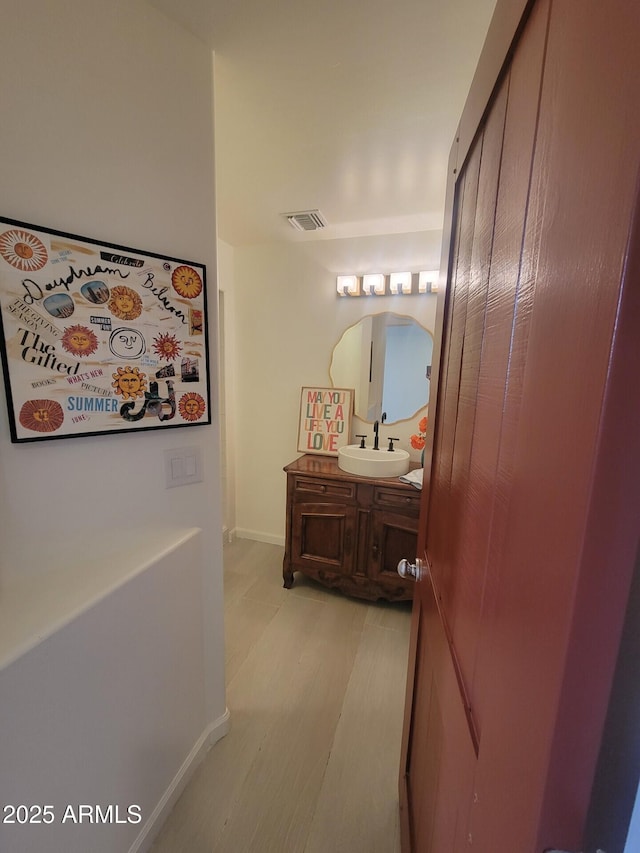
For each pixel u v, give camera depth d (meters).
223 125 1.35
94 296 0.92
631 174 0.24
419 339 2.40
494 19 0.61
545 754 0.31
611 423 0.26
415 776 1.04
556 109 0.37
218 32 1.00
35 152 0.80
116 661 0.92
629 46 0.25
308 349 2.67
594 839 0.31
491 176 0.60
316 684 1.66
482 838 0.45
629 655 0.28
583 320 0.29
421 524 1.10
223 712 1.41
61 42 0.81
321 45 1.03
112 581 0.93
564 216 0.33
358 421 2.62
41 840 0.75
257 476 2.96
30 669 0.71
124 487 1.04
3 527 0.84
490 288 0.57
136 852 1.02
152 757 1.08
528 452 0.39
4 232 0.77
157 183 1.00
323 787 1.24
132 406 1.02
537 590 0.35
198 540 1.22
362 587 2.23
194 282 1.10
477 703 0.53
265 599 2.29
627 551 0.27
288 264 2.61
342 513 2.22
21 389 0.83
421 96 1.21
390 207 2.00
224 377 2.75
